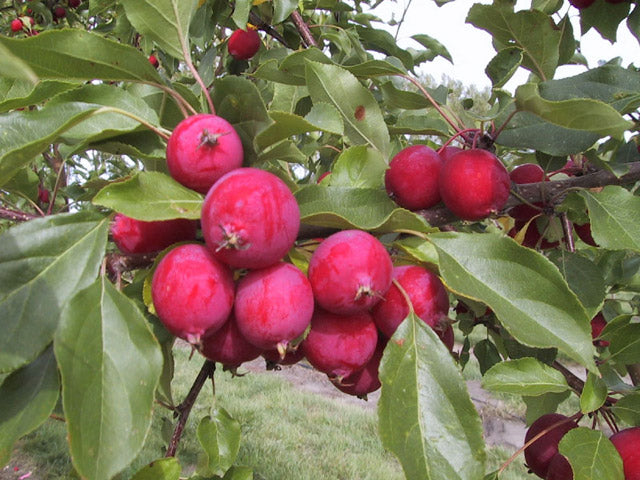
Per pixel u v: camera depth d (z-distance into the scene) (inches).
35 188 12.1
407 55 22.0
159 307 7.3
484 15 13.0
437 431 7.5
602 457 9.8
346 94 11.6
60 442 41.4
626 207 11.4
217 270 7.4
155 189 7.9
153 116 10.0
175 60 25.4
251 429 46.1
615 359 11.5
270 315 7.2
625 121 8.5
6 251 7.5
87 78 9.0
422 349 8.0
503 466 11.2
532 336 7.8
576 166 14.3
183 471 36.9
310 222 8.6
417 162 10.7
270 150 9.0
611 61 15.5
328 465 40.8
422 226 8.6
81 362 6.7
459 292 8.1
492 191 10.1
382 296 8.0
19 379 7.4
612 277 17.4
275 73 13.3
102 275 7.6
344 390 9.5
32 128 9.0
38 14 38.6
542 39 12.9
